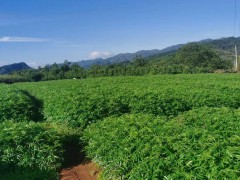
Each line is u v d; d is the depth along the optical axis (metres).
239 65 80.62
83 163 11.96
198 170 7.57
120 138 10.78
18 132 11.96
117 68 77.81
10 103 19.67
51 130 12.91
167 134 10.34
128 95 19.59
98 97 18.78
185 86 26.69
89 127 14.16
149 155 9.04
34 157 11.23
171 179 7.58
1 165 10.85
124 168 9.05
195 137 9.65
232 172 7.13
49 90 29.39
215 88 23.53
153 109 17.44
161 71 70.25
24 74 89.81
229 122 11.52
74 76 79.75
